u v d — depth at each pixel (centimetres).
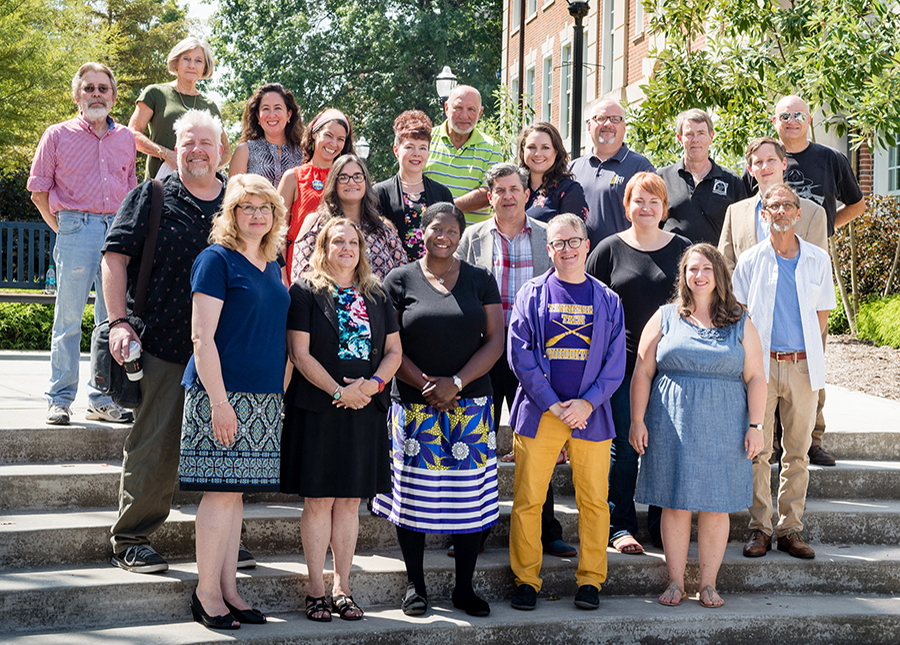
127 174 536
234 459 378
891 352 919
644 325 479
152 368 407
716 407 441
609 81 1741
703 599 448
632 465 492
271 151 553
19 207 1323
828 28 805
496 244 491
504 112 1520
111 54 1780
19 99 1452
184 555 447
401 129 505
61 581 400
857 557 485
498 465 528
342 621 407
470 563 427
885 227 1061
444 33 2881
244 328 381
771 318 481
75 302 512
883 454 589
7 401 579
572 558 475
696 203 536
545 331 442
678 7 966
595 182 561
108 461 502
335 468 398
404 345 432
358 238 413
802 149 571
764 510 486
